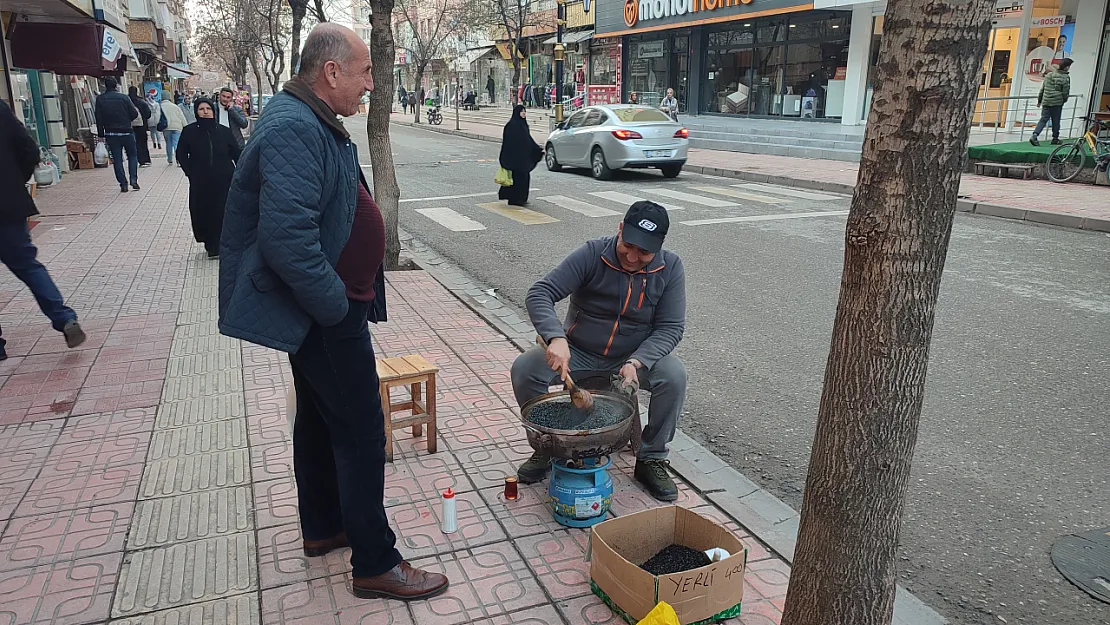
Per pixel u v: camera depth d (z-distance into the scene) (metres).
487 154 22.72
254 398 4.67
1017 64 19.92
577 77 40.34
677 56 31.58
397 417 4.41
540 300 3.59
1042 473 4.03
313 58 2.44
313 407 2.89
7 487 3.63
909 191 1.72
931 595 3.11
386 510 3.46
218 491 3.60
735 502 3.65
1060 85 15.03
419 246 9.75
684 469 4.00
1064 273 8.07
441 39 46.34
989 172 15.32
